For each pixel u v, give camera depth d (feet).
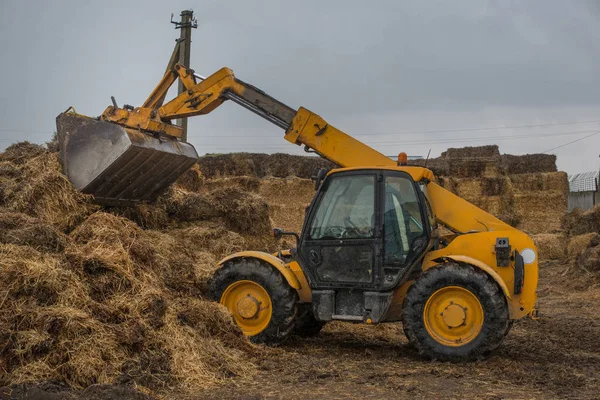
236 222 33.53
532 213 73.20
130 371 17.75
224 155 75.72
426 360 22.72
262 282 24.43
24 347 17.03
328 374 19.94
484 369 21.17
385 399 17.43
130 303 20.07
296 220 73.10
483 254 23.44
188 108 28.94
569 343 27.12
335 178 24.53
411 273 23.73
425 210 23.50
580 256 51.11
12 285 18.45
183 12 64.44
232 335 22.49
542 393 18.35
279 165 77.20
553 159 78.69
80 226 23.57
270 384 18.86
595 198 99.55
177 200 32.81
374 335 28.45
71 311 18.35
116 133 26.76
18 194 25.73
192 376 18.65
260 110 27.89
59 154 27.66
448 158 76.07
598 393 18.39
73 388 16.76
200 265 27.17
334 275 24.00
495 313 21.68
